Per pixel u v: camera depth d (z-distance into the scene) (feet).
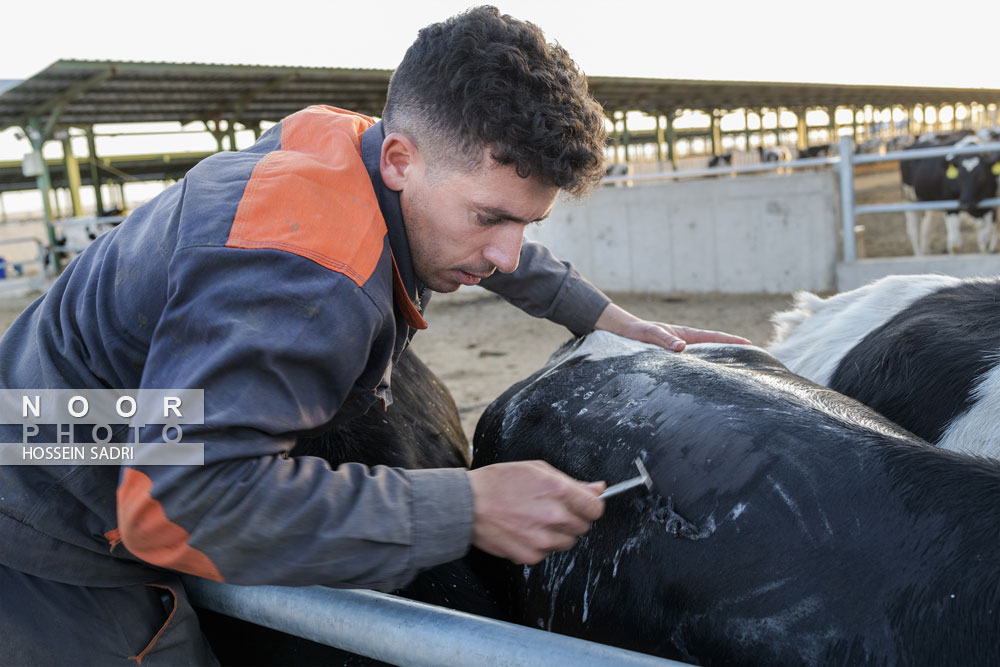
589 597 3.68
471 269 3.36
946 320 5.71
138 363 3.32
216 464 2.71
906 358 5.55
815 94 98.27
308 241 2.94
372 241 3.09
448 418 6.14
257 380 2.81
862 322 6.44
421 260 3.38
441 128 3.04
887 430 3.56
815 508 3.14
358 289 2.97
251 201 3.00
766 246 25.89
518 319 24.26
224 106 52.75
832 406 3.80
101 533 3.48
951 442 4.97
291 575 2.84
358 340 2.98
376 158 3.28
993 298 5.86
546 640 2.77
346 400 3.46
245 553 2.81
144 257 3.23
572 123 3.00
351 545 2.79
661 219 27.66
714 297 26.37
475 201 3.11
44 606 3.45
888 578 2.90
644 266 28.32
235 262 2.89
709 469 3.45
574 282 5.14
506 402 5.06
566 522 2.96
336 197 3.06
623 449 3.84
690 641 3.23
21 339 3.79
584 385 4.55
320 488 2.78
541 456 4.28
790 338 7.14
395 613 3.07
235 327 2.80
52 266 45.32
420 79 3.10
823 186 24.71
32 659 3.42
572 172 3.06
